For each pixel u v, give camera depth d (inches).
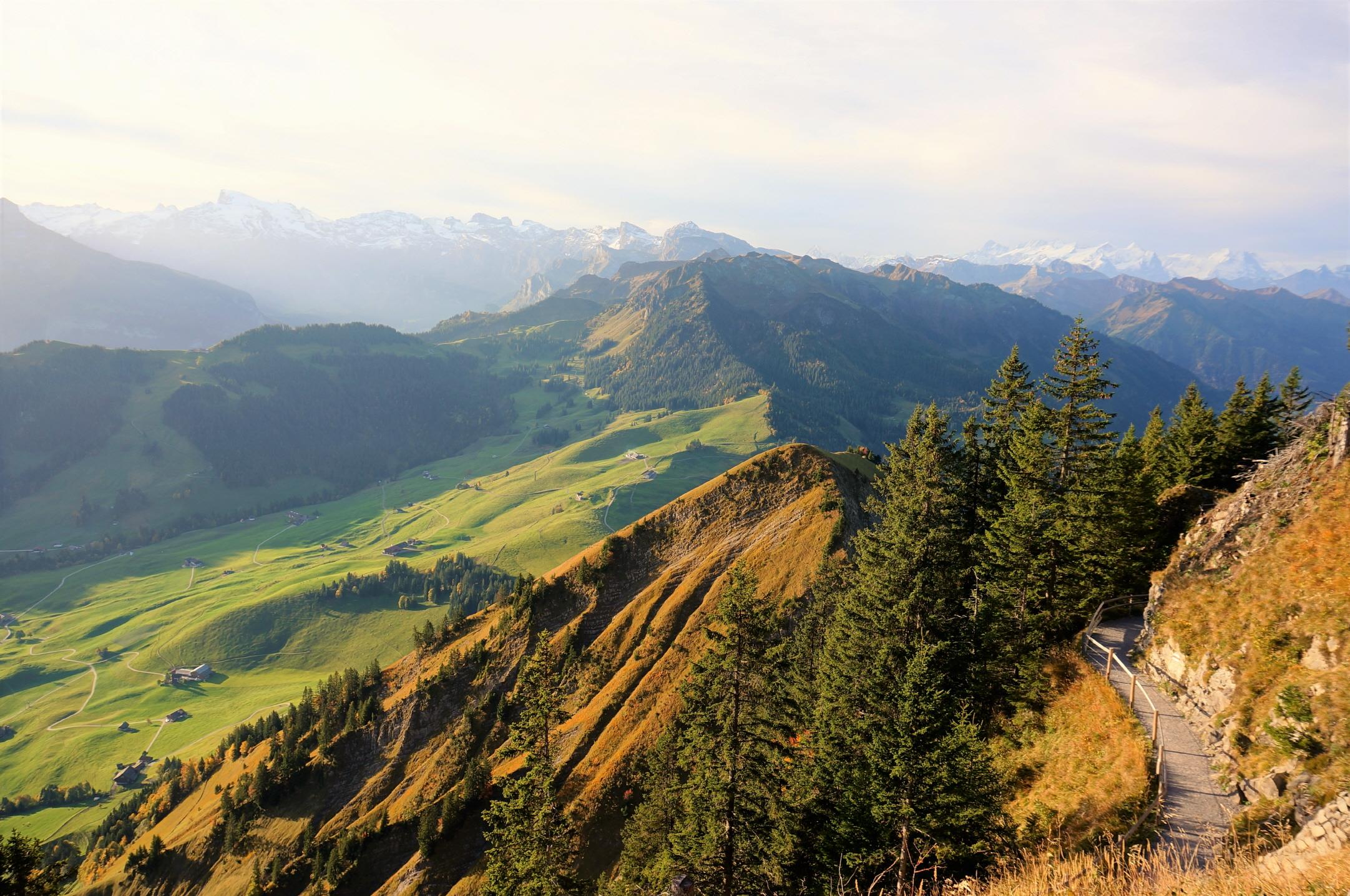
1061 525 1541.6
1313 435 1168.2
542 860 1815.9
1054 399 1720.0
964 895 849.5
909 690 1146.0
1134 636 1471.5
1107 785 993.5
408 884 3186.5
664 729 3053.6
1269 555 1096.8
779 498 4288.9
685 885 1723.7
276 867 3762.3
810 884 1309.1
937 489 1690.5
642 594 4074.8
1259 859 650.2
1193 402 2701.8
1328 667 852.6
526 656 4119.1
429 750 3986.2
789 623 3321.9
